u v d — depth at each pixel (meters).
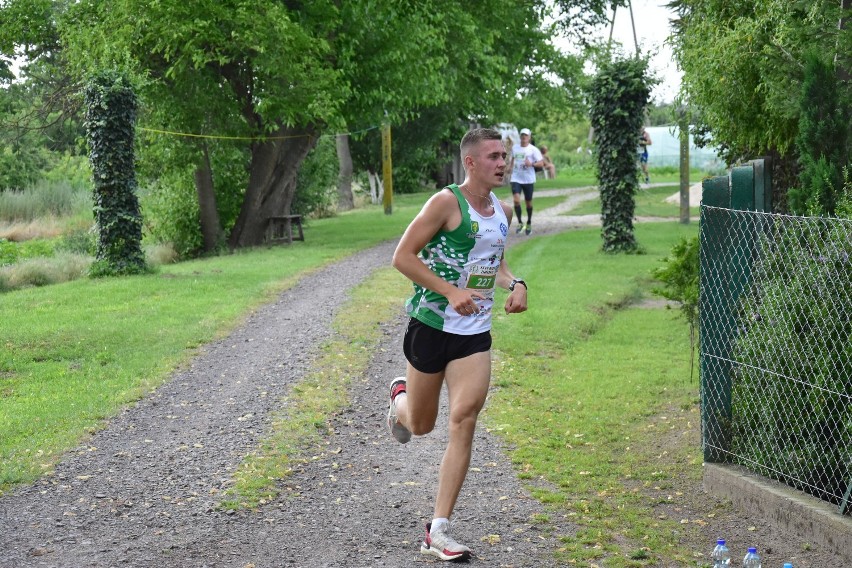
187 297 13.30
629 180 17.94
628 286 13.96
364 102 21.83
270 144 21.88
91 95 15.98
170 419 7.46
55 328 11.05
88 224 27.39
